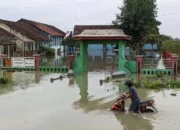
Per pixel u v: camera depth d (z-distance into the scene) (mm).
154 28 37469
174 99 14922
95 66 32500
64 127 10344
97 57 43625
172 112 12328
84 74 25250
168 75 24344
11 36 41469
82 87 18531
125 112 12367
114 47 45219
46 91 17125
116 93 16516
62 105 13648
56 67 27641
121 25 33719
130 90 12414
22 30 47281
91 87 18516
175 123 10797
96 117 11633
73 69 26844
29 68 28219
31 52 47438
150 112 12328
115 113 12234
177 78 22297
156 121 11055
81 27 41250
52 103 14039
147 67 27578
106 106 13500
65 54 63938
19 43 44188
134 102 12344
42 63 37188
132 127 10383
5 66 28656
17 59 28344
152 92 16875
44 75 24562
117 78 22547
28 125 10547
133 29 33594
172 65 25047
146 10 32875
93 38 25766
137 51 36062
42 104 13812
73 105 13664
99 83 20125
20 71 27531
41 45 54844
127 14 33125
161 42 45875
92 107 13297
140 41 35250
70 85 19312
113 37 25531
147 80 19766
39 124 10672
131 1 33281
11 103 13984
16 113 12172
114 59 41062
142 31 33656
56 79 22000
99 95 15992
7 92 16781
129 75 24375
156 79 21250
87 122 10953
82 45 26578
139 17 33156
